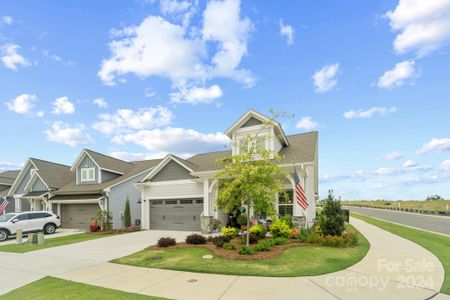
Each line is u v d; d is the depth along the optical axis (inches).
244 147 462.0
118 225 887.1
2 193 1170.6
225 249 425.4
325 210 485.4
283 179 623.5
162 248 468.8
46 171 1064.8
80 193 913.5
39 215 795.4
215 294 243.1
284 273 295.4
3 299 253.0
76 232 825.5
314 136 789.9
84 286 280.2
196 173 691.4
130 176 948.6
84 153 989.8
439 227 810.2
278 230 498.6
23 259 442.3
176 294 246.2
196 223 737.6
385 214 1519.4
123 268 353.4
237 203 431.8
